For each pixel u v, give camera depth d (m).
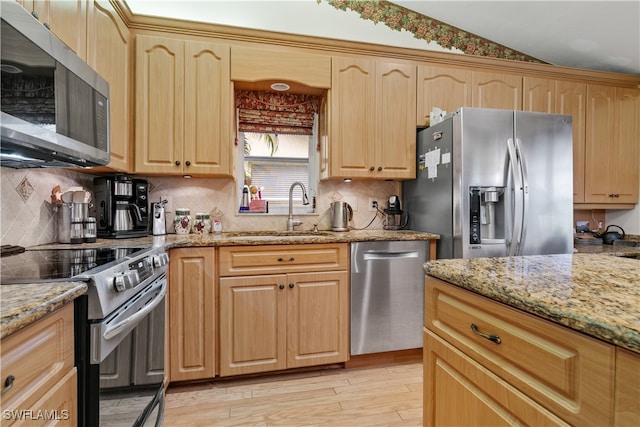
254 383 1.96
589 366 0.56
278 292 1.98
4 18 0.84
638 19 2.38
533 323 0.67
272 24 2.53
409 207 2.70
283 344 1.99
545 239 2.16
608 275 0.88
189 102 2.12
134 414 1.23
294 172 2.78
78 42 1.45
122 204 2.02
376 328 2.15
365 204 2.78
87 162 1.39
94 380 0.96
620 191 2.86
